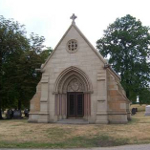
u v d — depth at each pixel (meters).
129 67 47.72
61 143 14.57
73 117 25.05
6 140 15.20
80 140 15.34
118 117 22.73
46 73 25.41
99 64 23.58
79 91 25.12
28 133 17.47
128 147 13.48
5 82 32.84
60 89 25.09
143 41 47.41
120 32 47.50
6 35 34.00
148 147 13.20
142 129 18.25
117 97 23.11
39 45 37.72
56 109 24.61
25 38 36.94
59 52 25.31
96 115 22.81
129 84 46.38
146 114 35.03
